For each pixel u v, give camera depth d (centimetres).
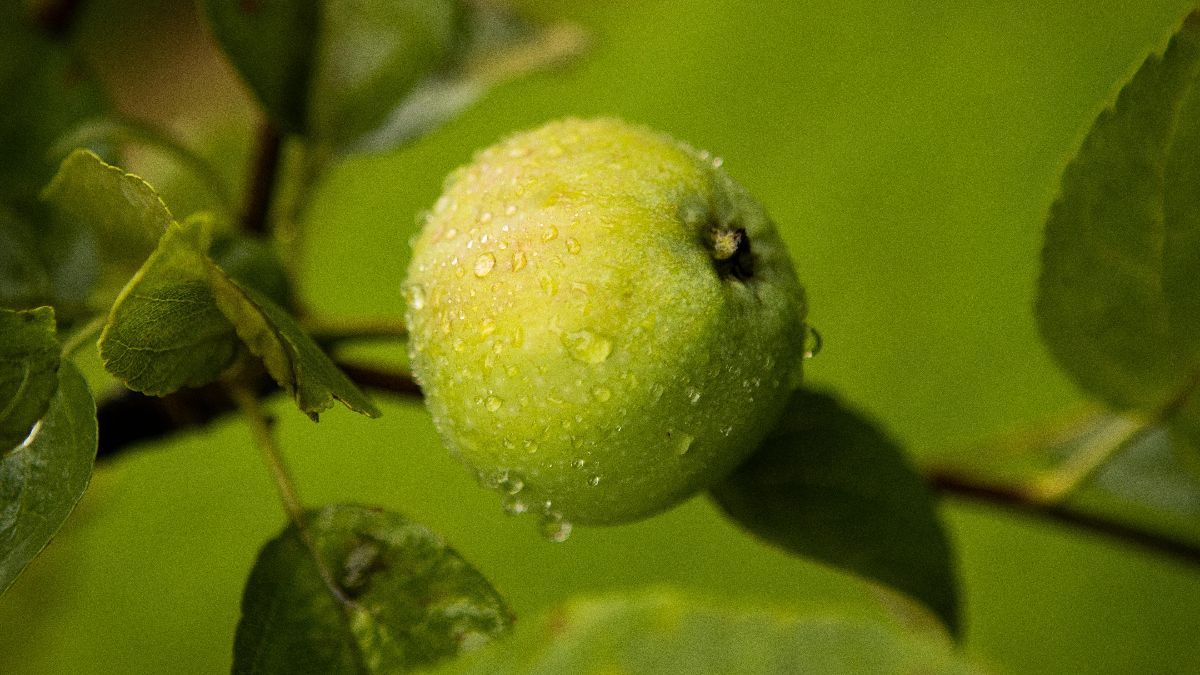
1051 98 75
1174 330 42
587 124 41
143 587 66
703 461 40
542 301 39
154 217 39
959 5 79
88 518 59
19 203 43
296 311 43
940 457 48
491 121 76
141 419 43
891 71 77
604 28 76
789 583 67
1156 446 48
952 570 43
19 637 63
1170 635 64
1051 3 77
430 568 40
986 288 71
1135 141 40
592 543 69
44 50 46
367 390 44
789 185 75
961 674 41
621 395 39
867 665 41
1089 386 44
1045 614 66
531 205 40
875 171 75
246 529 69
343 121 46
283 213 46
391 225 74
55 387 38
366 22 46
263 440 41
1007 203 73
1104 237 42
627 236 39
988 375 70
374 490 70
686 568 68
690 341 39
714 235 40
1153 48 40
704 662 41
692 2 79
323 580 40
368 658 40
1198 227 41
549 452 39
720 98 77
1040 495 47
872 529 43
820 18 79
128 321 38
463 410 40
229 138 53
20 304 43
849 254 73
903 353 71
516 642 41
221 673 64
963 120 75
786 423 43
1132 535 47
